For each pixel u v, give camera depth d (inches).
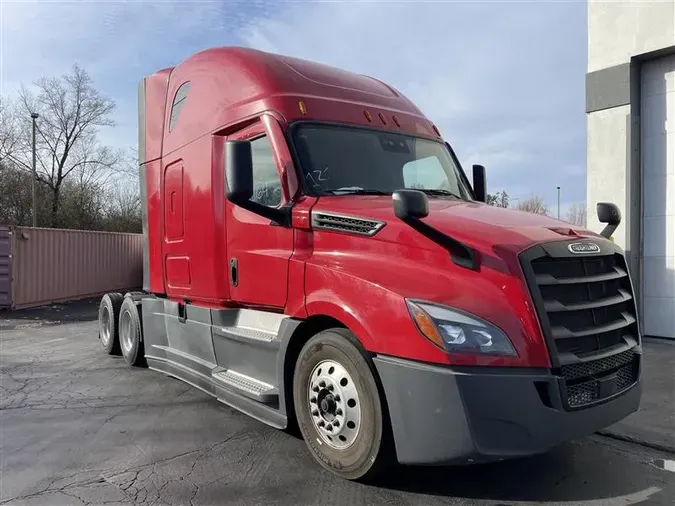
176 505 139.8
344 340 148.6
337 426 150.7
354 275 147.9
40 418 210.5
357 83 216.2
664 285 347.9
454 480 154.6
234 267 197.2
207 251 212.7
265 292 179.9
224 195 206.5
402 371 133.1
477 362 126.3
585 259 146.6
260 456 171.0
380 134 201.5
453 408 126.1
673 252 343.9
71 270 724.7
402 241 145.0
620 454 176.6
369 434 142.1
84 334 438.6
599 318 147.3
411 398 131.7
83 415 213.9
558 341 133.5
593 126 369.4
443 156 221.3
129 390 251.3
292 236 172.9
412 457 132.8
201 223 217.3
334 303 149.8
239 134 201.8
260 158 190.9
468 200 201.6
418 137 214.4
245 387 182.4
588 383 138.7
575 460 171.2
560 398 129.6
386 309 137.9
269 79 195.2
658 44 335.9
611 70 357.7
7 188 1624.0
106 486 150.7
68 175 1830.7
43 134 1796.3
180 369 239.6
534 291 131.1
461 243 135.7
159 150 259.9
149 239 273.1
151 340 273.0
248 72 202.4
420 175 203.8
